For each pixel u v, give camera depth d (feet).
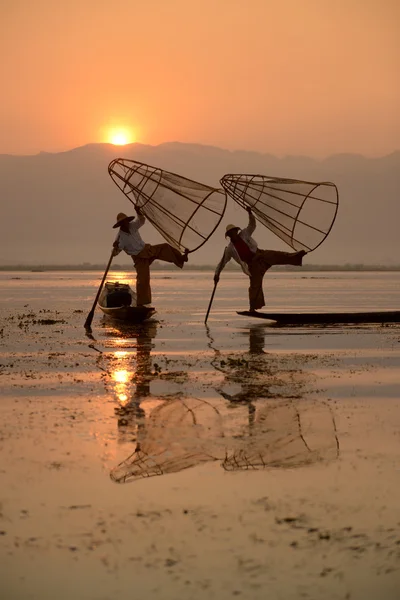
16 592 16.39
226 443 27.55
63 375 43.34
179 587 16.58
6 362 48.85
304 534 19.15
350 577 16.98
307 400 35.58
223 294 146.30
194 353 52.85
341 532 19.26
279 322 76.48
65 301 123.44
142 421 31.17
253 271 72.28
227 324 75.56
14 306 109.50
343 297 134.31
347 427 29.99
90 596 16.24
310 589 16.49
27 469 24.45
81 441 27.89
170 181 68.08
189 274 385.09
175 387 39.14
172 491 22.27
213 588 16.55
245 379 41.52
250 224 70.90
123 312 75.72
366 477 23.52
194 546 18.52
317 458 25.59
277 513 20.53
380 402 35.14
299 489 22.41
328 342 59.36
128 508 20.94
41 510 20.84
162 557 17.98
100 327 73.20
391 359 49.57
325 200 69.05
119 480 23.30
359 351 53.57
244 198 69.56
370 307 104.06
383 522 19.89
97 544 18.67
